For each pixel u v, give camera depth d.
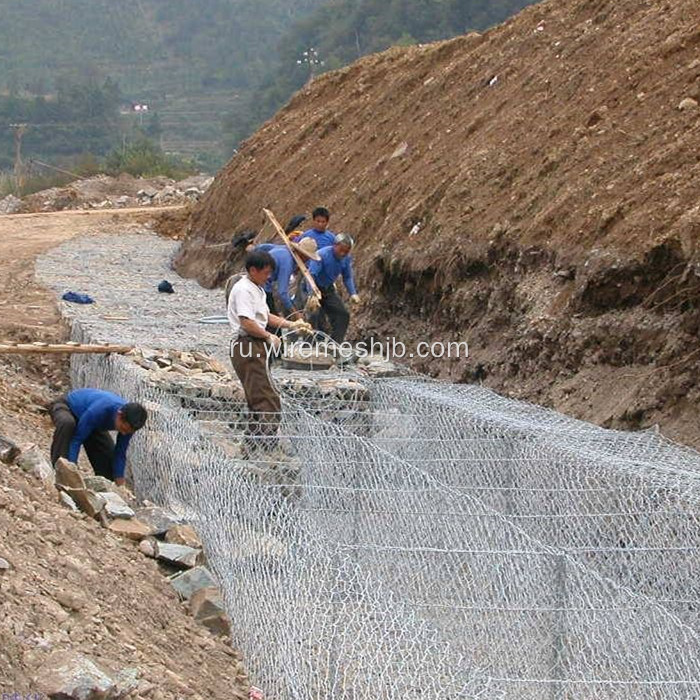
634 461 8.07
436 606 6.50
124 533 7.04
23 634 5.19
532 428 8.89
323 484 8.68
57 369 13.10
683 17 14.05
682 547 7.19
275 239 19.31
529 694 6.05
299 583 5.99
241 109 100.56
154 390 9.69
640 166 11.91
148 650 5.75
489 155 14.77
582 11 16.67
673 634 6.11
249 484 7.14
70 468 7.27
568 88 14.76
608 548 7.30
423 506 7.74
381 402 11.01
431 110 18.05
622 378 10.36
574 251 11.63
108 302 16.33
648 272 10.48
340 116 21.52
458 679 5.63
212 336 13.27
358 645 5.73
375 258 15.06
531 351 11.57
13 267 21.47
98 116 100.81
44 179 56.88
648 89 13.32
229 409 10.61
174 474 8.17
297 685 5.76
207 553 7.32
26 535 6.11
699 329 9.77
